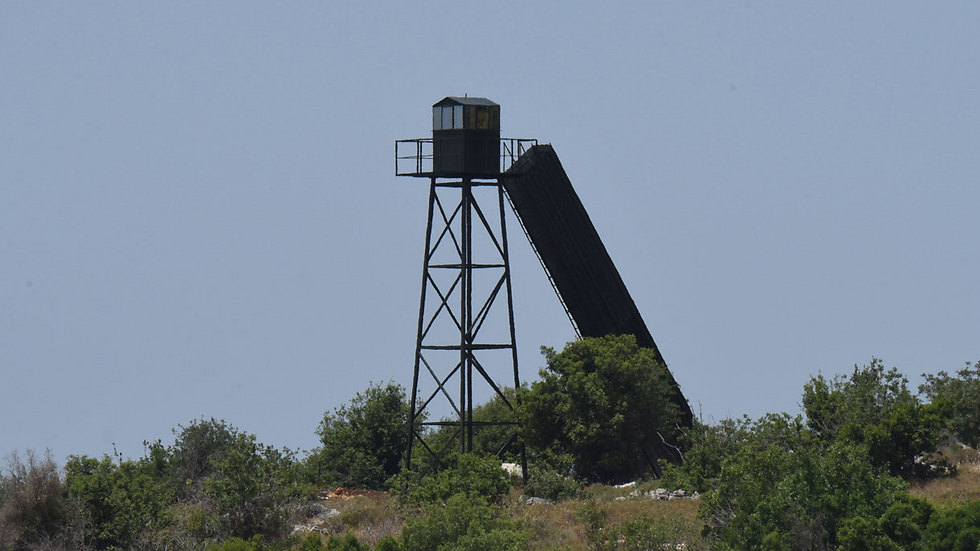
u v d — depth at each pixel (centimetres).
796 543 16138
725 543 16525
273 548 18812
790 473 17200
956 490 18938
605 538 17925
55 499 19900
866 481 16612
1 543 19325
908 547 15550
